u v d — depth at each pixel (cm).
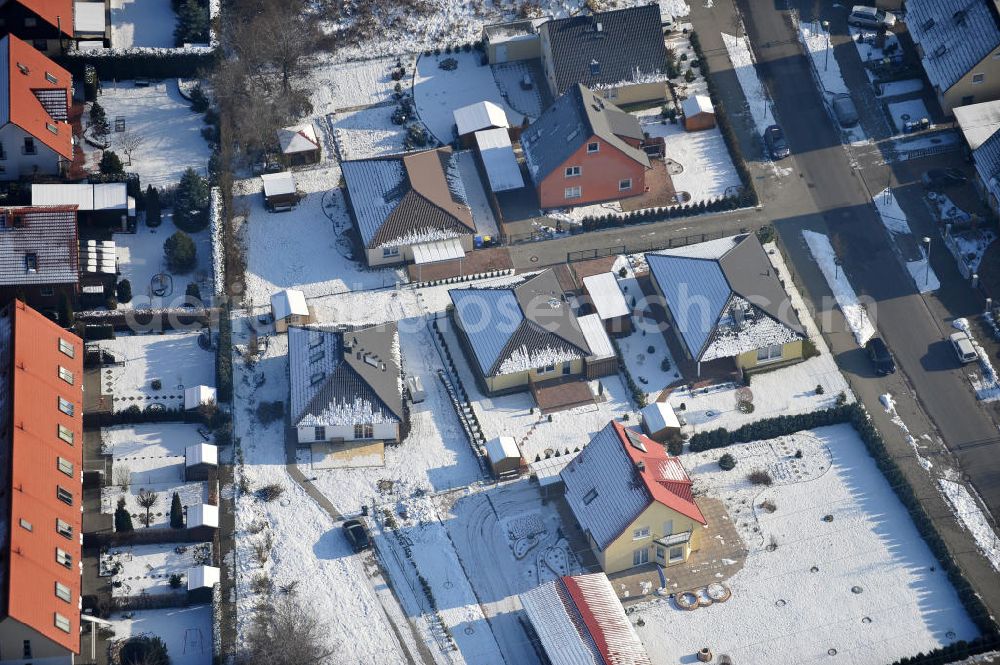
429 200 16038
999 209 15962
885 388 14875
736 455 14312
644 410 14462
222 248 15800
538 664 12781
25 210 15050
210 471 14000
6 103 16025
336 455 14338
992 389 14788
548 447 14425
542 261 16050
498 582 13375
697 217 16462
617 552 13262
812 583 13325
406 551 13575
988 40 16700
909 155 16825
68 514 12900
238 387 14812
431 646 12900
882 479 14088
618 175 16475
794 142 17088
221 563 13412
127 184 16200
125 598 12988
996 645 12750
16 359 13612
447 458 14338
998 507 13912
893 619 13050
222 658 12656
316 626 12888
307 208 16525
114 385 14688
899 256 15962
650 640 12925
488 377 14688
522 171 16862
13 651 11969
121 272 15662
